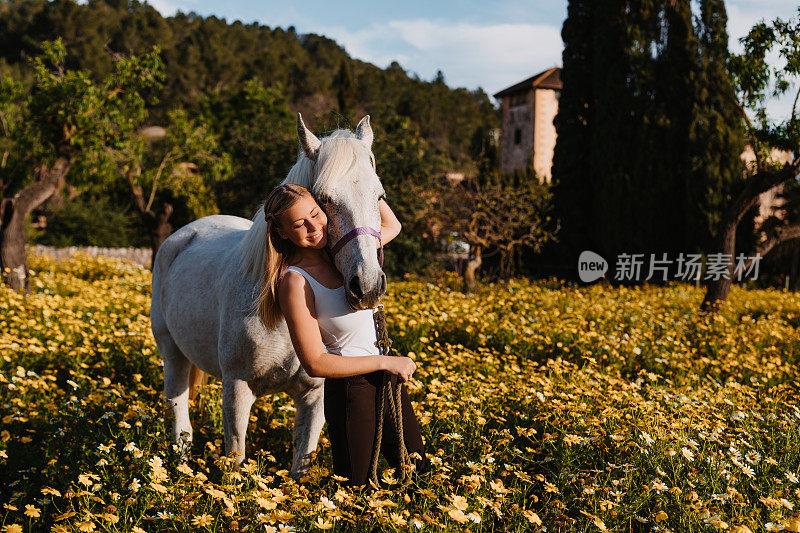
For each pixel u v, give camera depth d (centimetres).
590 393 488
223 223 420
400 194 1661
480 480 319
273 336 303
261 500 259
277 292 268
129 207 3175
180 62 8375
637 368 699
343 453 274
